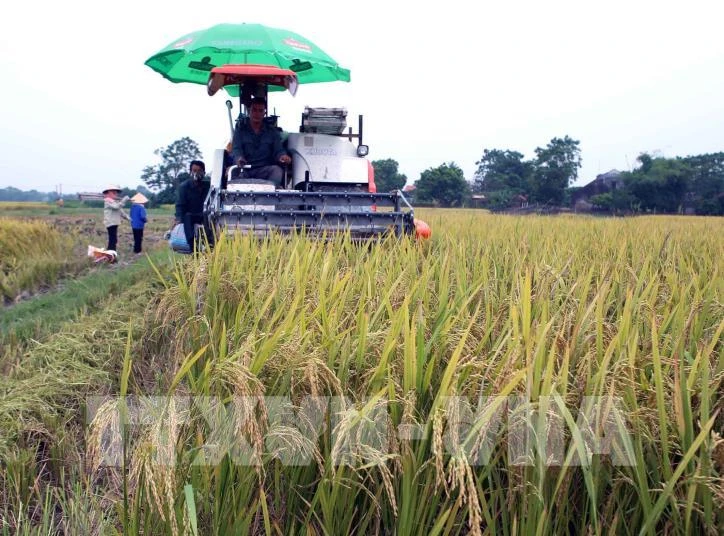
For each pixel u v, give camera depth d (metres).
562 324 3.09
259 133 8.56
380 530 2.79
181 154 72.12
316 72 10.27
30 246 14.09
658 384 2.46
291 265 4.44
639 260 5.75
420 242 6.10
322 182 8.29
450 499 2.65
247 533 2.61
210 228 6.59
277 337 2.80
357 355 2.93
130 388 4.80
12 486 3.42
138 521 2.47
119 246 19.36
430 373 2.68
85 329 5.93
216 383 2.68
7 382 4.62
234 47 8.12
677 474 2.32
